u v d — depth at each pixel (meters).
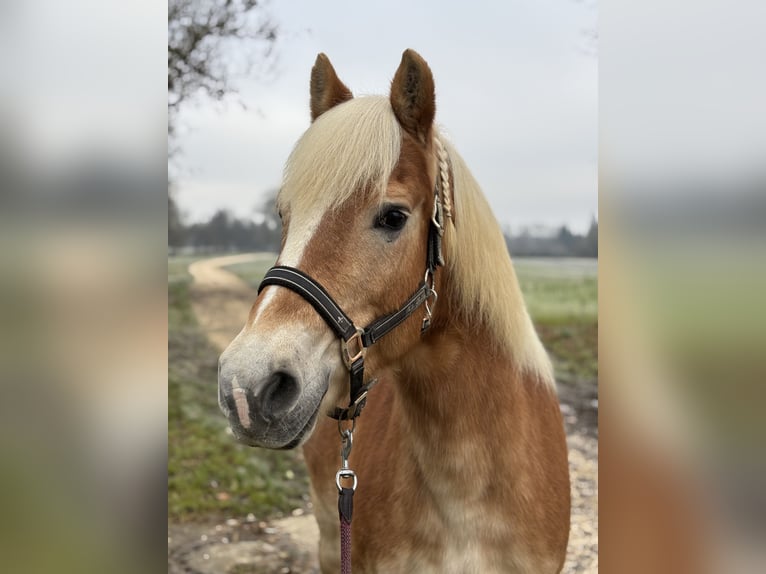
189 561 3.17
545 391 1.96
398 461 1.76
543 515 1.74
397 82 1.46
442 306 1.60
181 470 4.08
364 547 1.81
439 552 1.67
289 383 1.26
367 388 1.47
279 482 4.11
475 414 1.62
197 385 5.11
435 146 1.56
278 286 1.33
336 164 1.37
